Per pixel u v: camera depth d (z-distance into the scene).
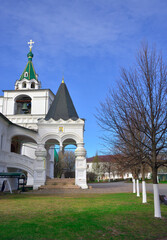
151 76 11.32
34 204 13.90
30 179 42.44
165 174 74.50
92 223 8.84
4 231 7.32
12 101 48.38
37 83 50.38
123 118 11.88
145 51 11.80
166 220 10.19
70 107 33.22
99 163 77.81
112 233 7.95
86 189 27.02
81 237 7.26
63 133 30.22
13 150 35.41
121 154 16.45
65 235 7.27
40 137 30.28
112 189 27.41
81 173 28.86
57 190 25.95
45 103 47.72
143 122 11.41
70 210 11.61
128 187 32.03
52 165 45.97
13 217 9.63
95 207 12.80
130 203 14.78
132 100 11.67
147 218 10.37
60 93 34.38
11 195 20.94
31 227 7.89
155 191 10.96
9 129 30.80
